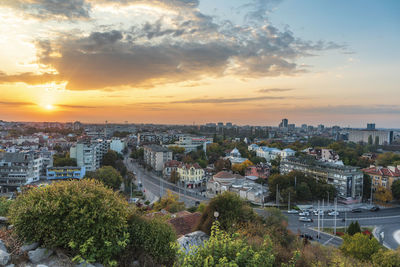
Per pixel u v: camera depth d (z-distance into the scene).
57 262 15.50
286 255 22.36
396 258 38.78
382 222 76.50
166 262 19.77
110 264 16.34
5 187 99.94
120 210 18.94
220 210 33.19
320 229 70.00
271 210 52.12
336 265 27.47
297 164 118.44
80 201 17.34
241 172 135.62
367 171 108.81
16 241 15.91
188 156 157.62
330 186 95.31
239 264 15.11
